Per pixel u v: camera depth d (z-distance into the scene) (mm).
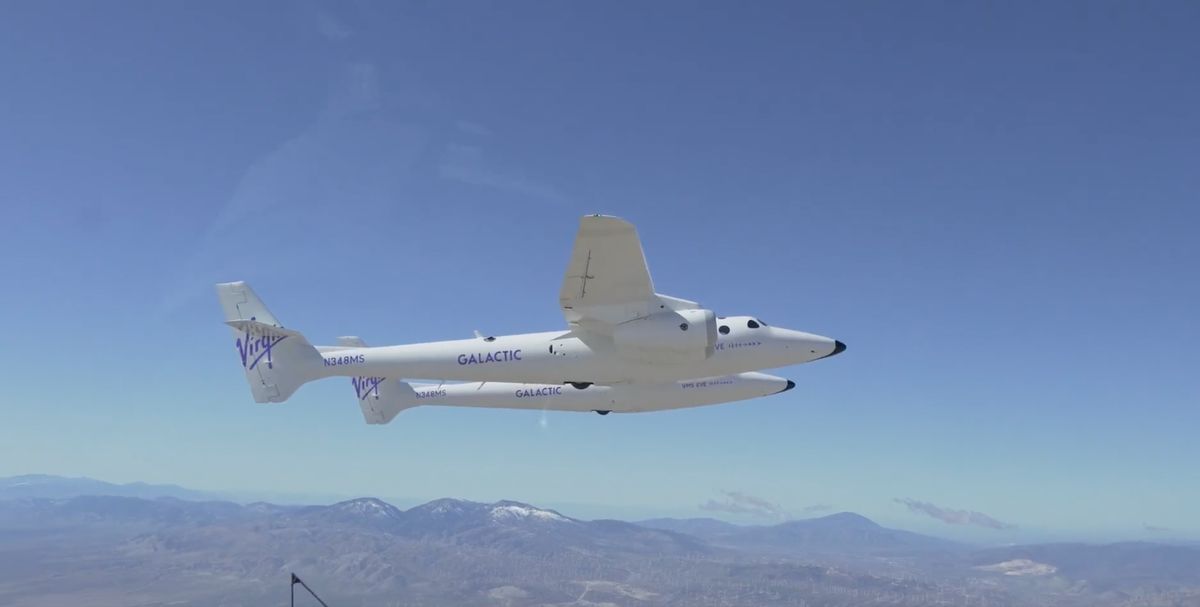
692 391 38500
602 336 27531
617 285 25734
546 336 28812
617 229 23844
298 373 31969
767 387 39062
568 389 39344
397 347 30859
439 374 29781
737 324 28250
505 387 41844
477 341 29562
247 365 32281
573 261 24859
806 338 28500
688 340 25844
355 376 31750
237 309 35500
